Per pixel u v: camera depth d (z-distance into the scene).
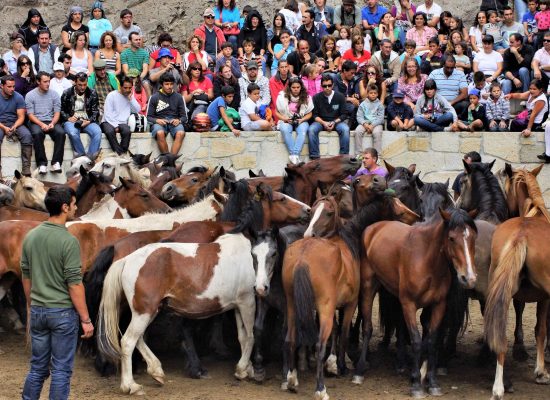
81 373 11.23
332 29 20.69
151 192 13.83
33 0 22.80
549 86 18.39
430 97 18.00
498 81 18.67
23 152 16.77
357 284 11.05
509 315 14.59
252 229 10.90
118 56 18.95
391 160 18.02
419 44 20.20
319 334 10.07
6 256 11.63
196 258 10.61
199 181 13.93
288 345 10.49
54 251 8.62
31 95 16.94
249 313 10.95
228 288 10.70
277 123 18.23
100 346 10.33
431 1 21.55
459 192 15.12
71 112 17.11
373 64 18.45
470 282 9.86
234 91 18.08
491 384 11.11
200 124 17.77
